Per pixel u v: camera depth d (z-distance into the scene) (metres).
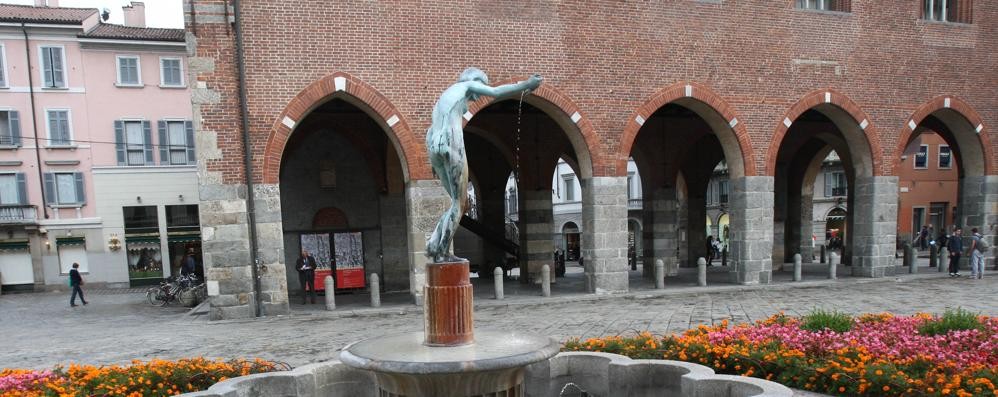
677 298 16.77
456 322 5.77
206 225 14.42
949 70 20.72
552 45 16.78
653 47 17.62
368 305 16.45
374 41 15.41
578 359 8.02
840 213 42.41
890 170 20.09
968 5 21.06
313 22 14.95
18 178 28.89
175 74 30.45
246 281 14.67
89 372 7.64
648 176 23.88
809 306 14.73
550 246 22.20
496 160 24.61
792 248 28.50
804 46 19.00
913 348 7.90
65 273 29.69
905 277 20.08
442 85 15.96
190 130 30.72
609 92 17.30
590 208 17.48
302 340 11.95
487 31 16.28
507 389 5.46
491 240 23.92
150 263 30.64
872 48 19.72
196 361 8.20
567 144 22.31
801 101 18.98
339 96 15.58
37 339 13.78
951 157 39.38
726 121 18.30
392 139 16.03
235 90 14.48
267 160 14.71
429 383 5.19
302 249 19.84
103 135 29.56
